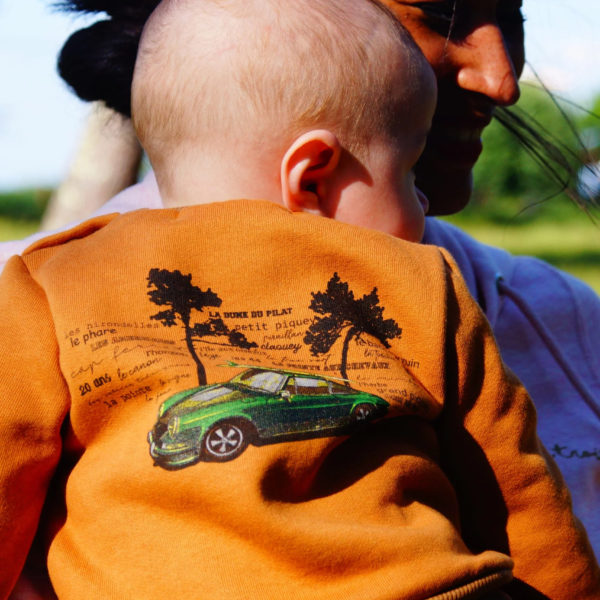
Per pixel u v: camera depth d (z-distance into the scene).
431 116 1.85
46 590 1.59
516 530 1.62
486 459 1.62
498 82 1.90
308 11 1.77
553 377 2.16
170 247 1.62
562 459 2.06
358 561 1.40
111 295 1.58
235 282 1.60
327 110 1.74
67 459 1.58
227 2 1.80
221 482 1.40
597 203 2.57
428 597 1.40
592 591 1.64
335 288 1.61
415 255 1.65
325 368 1.55
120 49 2.23
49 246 1.75
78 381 1.52
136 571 1.41
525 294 2.30
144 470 1.44
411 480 1.52
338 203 1.77
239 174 1.76
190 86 1.77
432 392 1.59
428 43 1.89
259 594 1.37
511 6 2.04
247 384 1.49
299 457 1.45
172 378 1.50
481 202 12.14
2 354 1.55
